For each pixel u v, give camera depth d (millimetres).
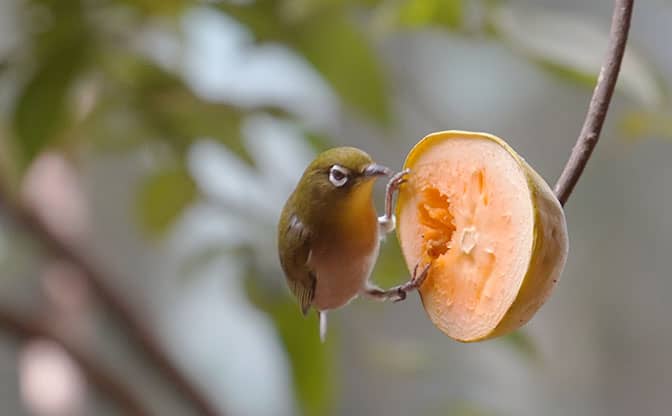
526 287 2484
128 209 3018
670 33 3652
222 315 3615
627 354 4090
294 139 2791
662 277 4074
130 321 2850
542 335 4148
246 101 2750
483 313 2498
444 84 4250
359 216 2545
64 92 2678
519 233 2488
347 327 2852
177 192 2775
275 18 2701
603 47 2623
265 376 3799
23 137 2670
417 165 2523
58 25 2693
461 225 2508
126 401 2832
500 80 4219
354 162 2543
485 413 2980
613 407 4062
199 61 2768
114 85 2738
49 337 2826
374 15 2711
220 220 2828
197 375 3535
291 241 2559
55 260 2846
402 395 3365
